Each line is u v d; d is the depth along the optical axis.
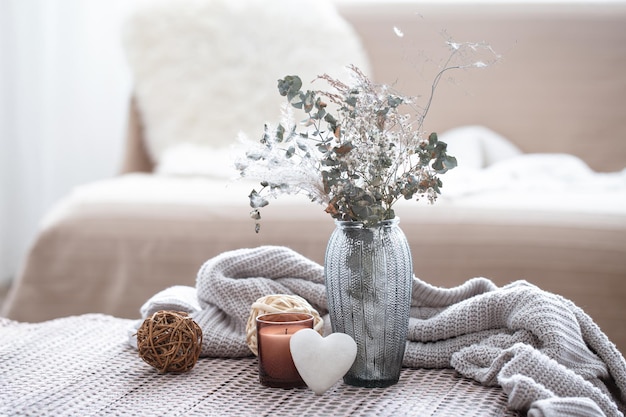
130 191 2.30
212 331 1.28
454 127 3.09
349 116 1.13
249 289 1.31
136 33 3.01
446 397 1.10
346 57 3.02
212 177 2.60
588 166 3.02
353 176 1.12
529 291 1.20
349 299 1.12
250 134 2.94
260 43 3.01
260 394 1.11
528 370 1.08
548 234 2.03
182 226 2.17
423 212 2.11
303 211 2.16
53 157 3.66
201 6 3.04
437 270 2.05
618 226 2.02
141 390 1.13
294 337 1.11
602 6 3.10
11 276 3.59
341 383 1.17
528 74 3.08
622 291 1.97
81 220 2.20
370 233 1.12
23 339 1.38
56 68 3.63
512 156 2.92
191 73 2.99
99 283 2.17
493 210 2.10
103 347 1.34
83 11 3.63
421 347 1.25
